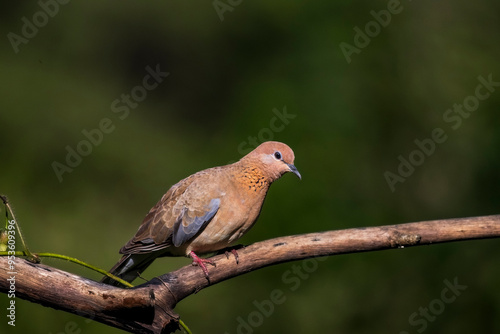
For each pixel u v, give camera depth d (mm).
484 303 11414
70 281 5270
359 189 12109
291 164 7645
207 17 15117
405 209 12172
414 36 13305
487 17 13656
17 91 14078
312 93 12844
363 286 11656
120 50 15531
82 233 12992
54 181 13453
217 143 13461
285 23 13969
